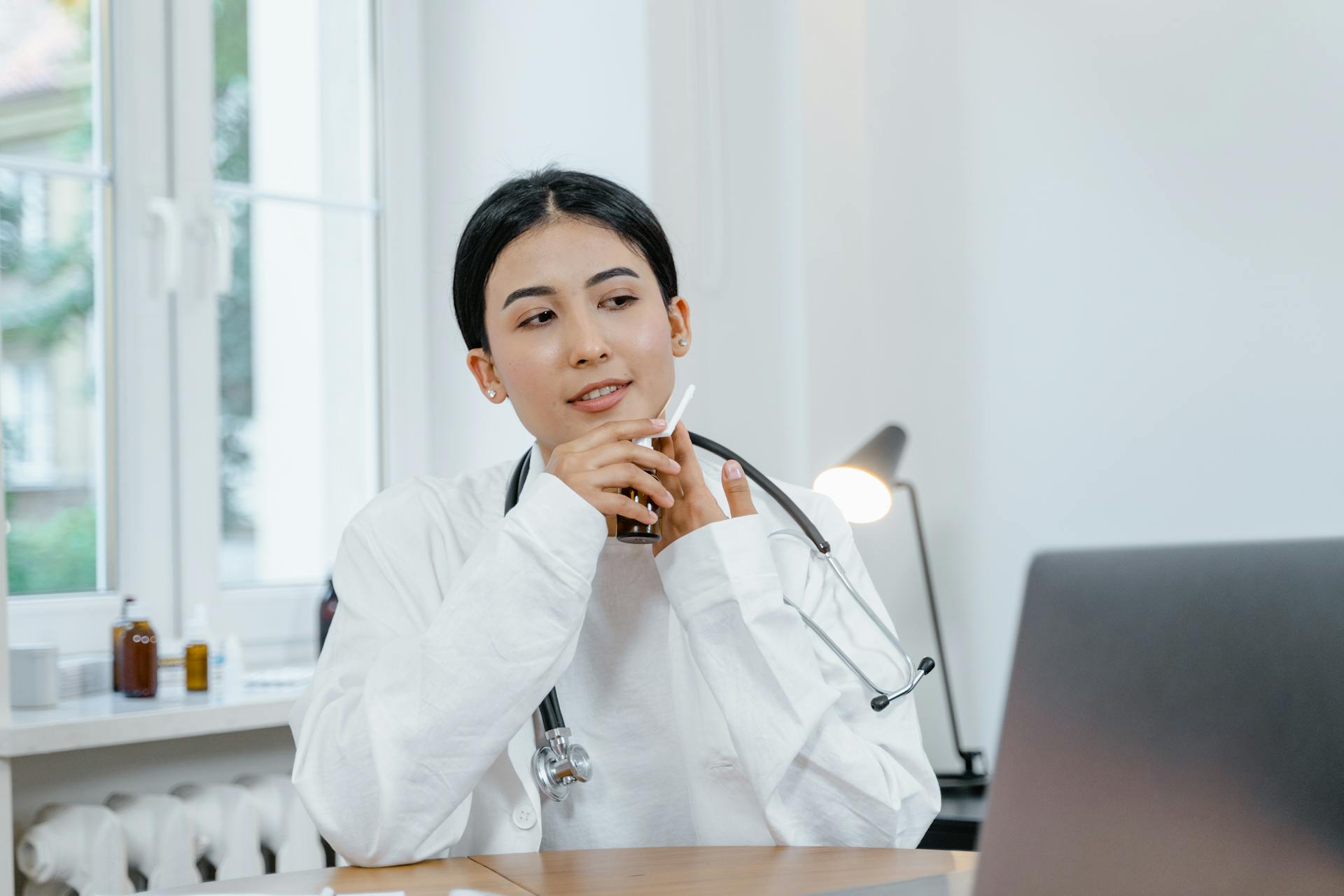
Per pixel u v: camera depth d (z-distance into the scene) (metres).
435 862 0.96
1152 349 1.93
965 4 2.17
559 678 1.15
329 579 1.97
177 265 2.01
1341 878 0.52
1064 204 2.04
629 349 1.09
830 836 1.05
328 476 2.25
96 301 1.97
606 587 1.18
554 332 1.09
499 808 1.09
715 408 2.18
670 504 1.05
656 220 1.16
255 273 2.17
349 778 0.95
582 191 1.12
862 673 1.12
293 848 1.67
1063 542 2.02
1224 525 1.84
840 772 1.03
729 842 1.12
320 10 2.27
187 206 2.04
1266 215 1.81
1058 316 2.04
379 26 2.33
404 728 0.95
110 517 1.97
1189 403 1.88
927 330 2.21
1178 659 0.55
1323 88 1.75
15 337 1.88
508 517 1.01
